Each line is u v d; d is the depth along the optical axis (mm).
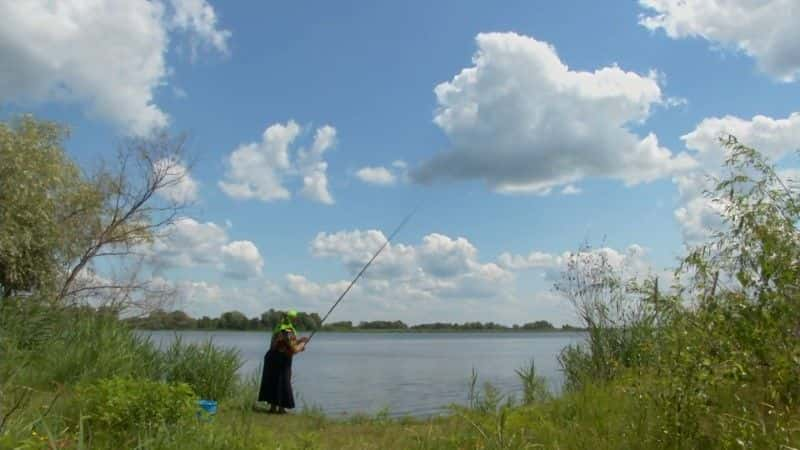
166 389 7395
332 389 18984
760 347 6328
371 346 71375
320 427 10234
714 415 6141
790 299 6363
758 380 6301
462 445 7801
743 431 5746
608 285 11594
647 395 6863
